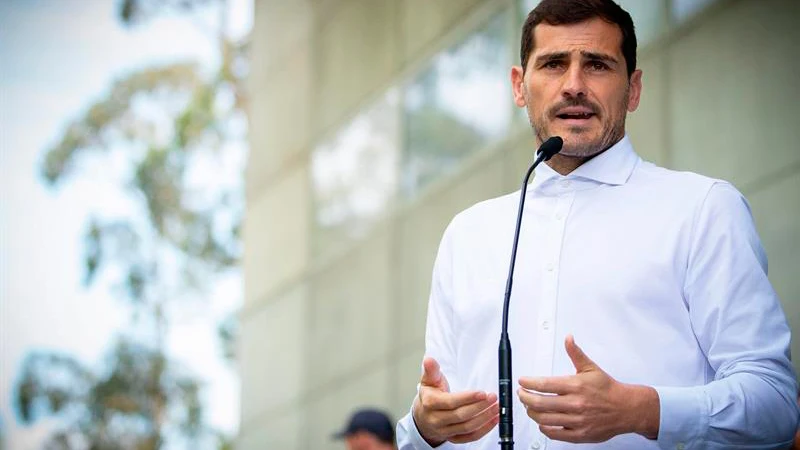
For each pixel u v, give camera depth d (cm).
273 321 1037
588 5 264
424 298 784
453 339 272
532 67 267
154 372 2152
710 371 246
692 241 250
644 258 251
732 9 541
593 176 263
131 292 2170
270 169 1073
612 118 262
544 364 250
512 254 245
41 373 2202
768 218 512
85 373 2198
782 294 503
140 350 2161
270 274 1053
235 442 1097
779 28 514
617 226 256
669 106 573
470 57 757
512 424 229
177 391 2150
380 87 879
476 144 740
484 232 272
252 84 1140
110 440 2150
